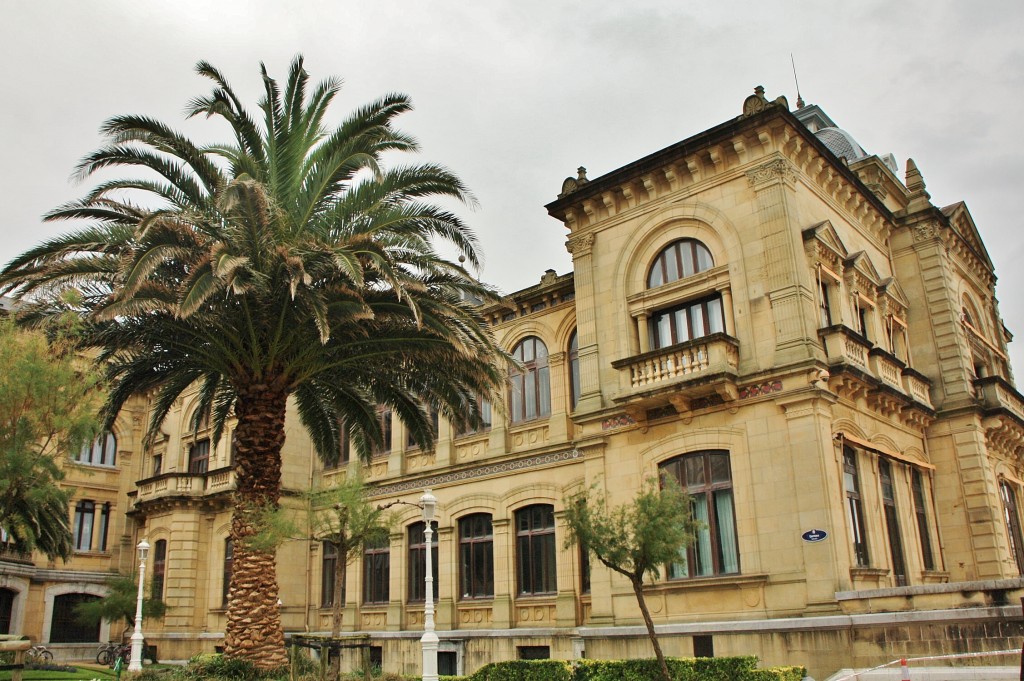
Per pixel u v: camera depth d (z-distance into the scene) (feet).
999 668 50.06
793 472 64.39
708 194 75.25
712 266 74.28
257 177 63.05
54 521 87.92
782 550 63.77
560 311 92.63
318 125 67.56
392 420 105.19
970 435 82.17
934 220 90.27
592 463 77.46
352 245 60.29
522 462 89.86
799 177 74.13
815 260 71.15
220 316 60.18
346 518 64.59
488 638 86.02
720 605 66.18
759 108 71.97
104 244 59.41
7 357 57.31
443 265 65.26
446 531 94.84
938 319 87.51
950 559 80.43
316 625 106.11
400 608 96.84
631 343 77.51
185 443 127.03
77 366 68.74
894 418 77.97
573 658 74.90
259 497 61.93
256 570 60.90
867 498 68.44
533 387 94.07
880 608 57.72
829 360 67.97
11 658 60.29
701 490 69.92
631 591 71.56
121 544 128.26
